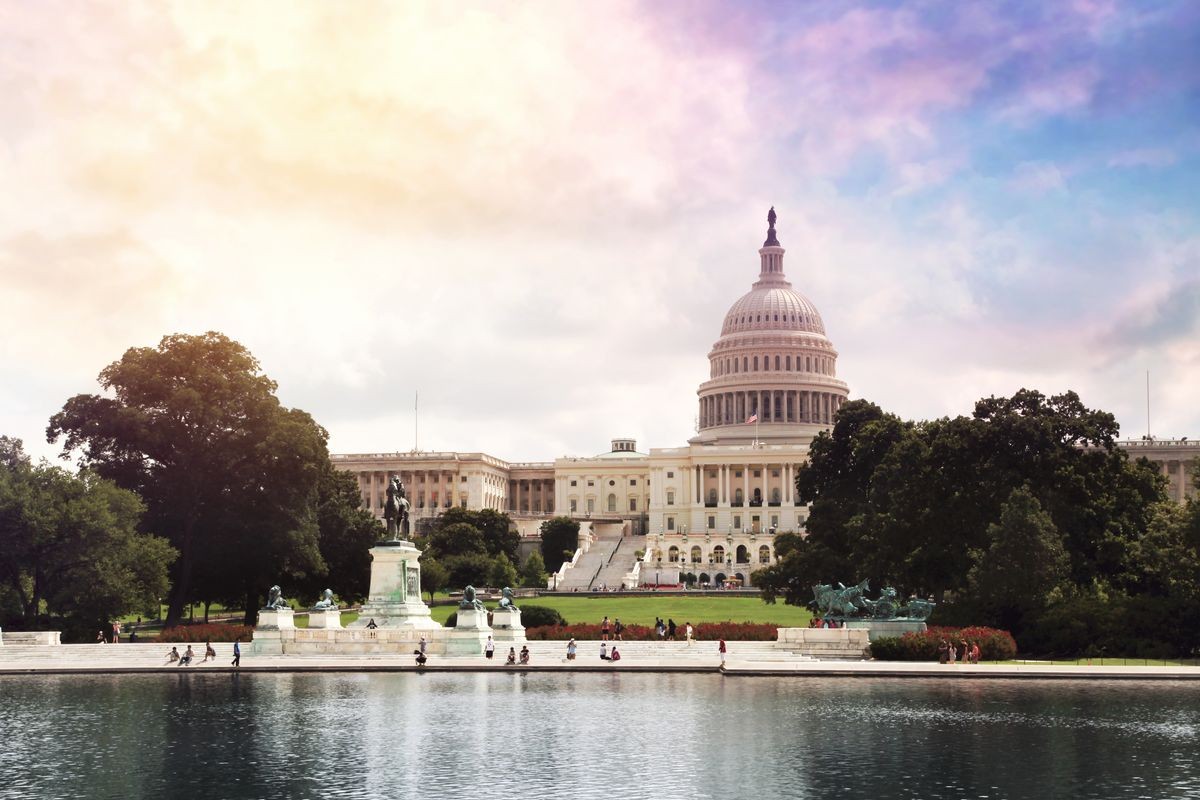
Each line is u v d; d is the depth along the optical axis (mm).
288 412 138875
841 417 148125
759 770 50125
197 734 57875
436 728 59188
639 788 47406
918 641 90000
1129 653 94875
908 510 113938
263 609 95812
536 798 45969
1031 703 66938
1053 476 111062
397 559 97562
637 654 93562
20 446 126000
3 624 109438
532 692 72375
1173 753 53281
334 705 66750
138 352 132375
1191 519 99188
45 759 52500
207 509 129875
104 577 109000
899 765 51094
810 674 81812
